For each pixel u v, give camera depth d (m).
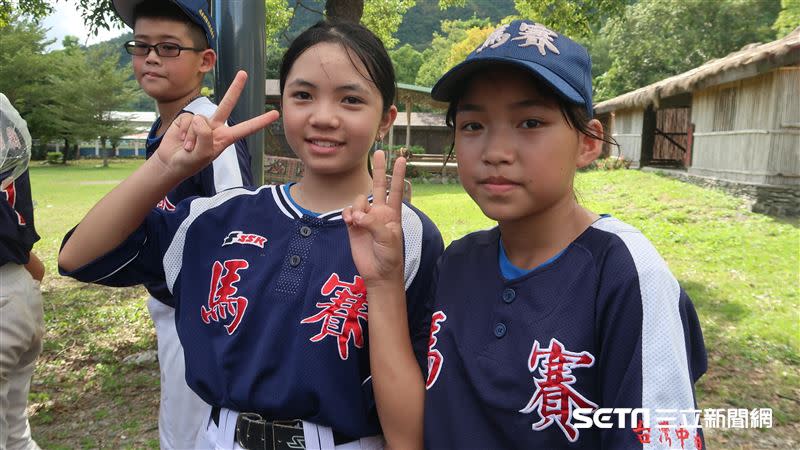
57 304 6.25
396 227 1.32
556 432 1.14
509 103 1.15
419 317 1.52
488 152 1.16
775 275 7.36
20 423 2.50
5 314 2.20
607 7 9.99
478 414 1.20
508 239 1.28
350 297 1.42
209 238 1.54
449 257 1.41
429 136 30.91
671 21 33.88
